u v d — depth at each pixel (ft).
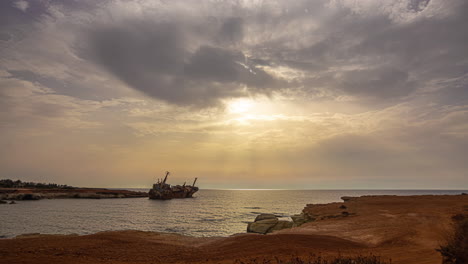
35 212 247.29
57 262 42.34
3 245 56.34
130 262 45.09
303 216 139.85
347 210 136.36
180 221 188.75
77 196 561.43
